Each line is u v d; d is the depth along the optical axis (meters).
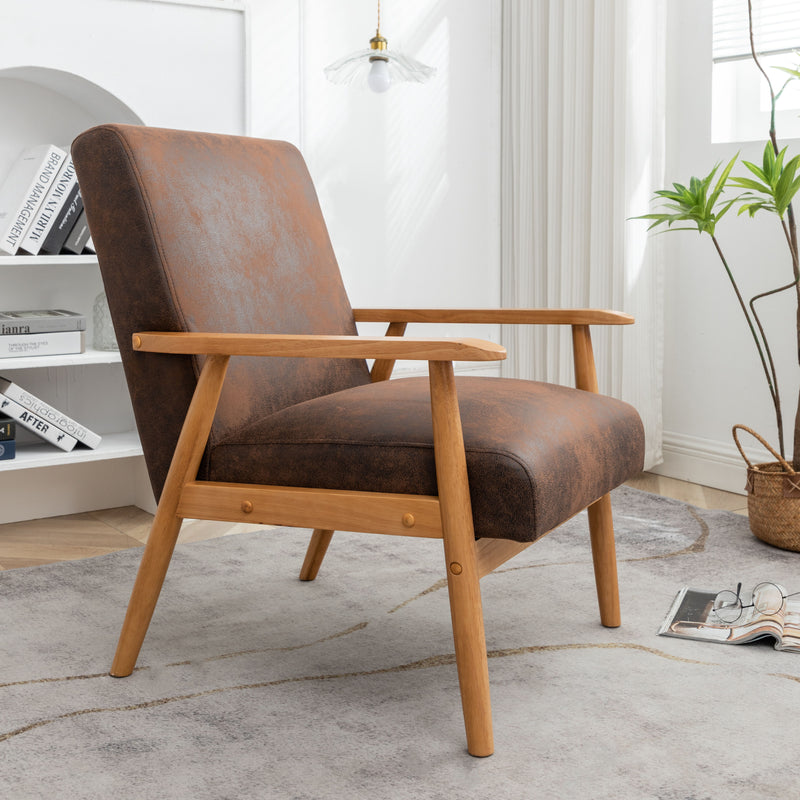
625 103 3.00
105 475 2.89
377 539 2.53
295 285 1.92
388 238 3.31
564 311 1.89
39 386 2.81
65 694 1.64
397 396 1.67
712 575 2.24
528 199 3.45
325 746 1.47
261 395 1.76
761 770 1.40
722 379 3.09
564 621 1.97
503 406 1.57
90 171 1.66
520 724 1.54
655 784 1.36
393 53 2.66
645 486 3.14
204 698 1.63
